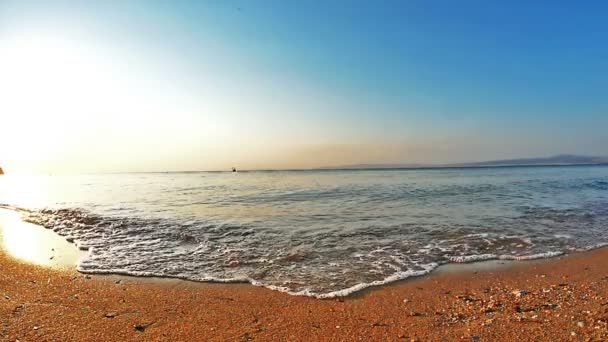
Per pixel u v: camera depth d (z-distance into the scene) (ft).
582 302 20.63
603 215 54.19
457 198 80.33
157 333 17.60
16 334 16.88
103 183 198.39
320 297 23.17
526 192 94.32
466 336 16.80
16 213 64.34
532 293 22.90
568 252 33.68
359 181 175.73
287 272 28.53
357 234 41.91
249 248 36.06
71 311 20.26
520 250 34.45
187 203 75.87
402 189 111.34
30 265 30.32
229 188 130.31
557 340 15.84
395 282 26.05
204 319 19.54
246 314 20.35
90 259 32.35
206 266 30.19
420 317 19.61
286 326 18.62
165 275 27.81
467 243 37.14
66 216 57.16
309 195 93.66
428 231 43.16
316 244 37.45
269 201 79.05
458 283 25.61
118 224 49.08
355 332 17.80
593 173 237.86
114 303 21.84
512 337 16.40
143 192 113.91
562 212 57.26
